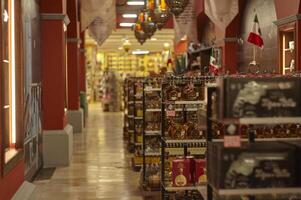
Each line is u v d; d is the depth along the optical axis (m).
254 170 3.54
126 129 14.23
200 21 17.59
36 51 8.90
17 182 6.13
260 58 12.11
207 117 4.08
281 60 9.73
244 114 3.53
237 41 14.34
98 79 36.38
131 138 11.97
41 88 9.51
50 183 8.35
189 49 18.23
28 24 7.99
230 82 3.54
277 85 3.57
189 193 6.26
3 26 5.65
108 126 18.80
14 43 6.51
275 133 4.98
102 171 9.48
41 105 9.50
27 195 6.21
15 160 5.93
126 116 14.18
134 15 20.66
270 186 3.55
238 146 3.54
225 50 14.48
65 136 9.85
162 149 6.33
